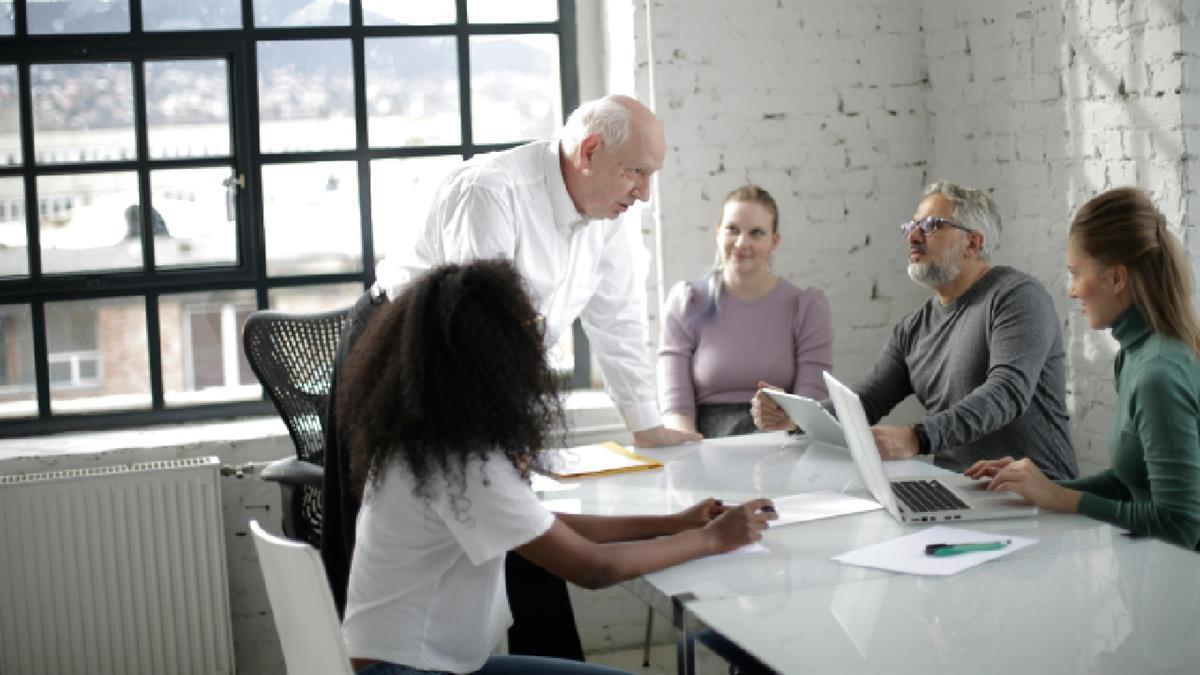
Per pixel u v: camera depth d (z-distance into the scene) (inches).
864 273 169.3
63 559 144.6
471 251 115.9
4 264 160.6
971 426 119.3
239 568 156.6
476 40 170.7
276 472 135.0
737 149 164.2
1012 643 70.0
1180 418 94.4
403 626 78.8
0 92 158.7
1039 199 151.2
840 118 167.0
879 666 67.6
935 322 133.9
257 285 166.4
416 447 75.5
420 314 76.0
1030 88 150.8
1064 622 72.8
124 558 146.3
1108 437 143.7
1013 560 84.5
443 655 79.7
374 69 168.1
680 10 161.2
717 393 152.6
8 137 159.5
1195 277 131.8
